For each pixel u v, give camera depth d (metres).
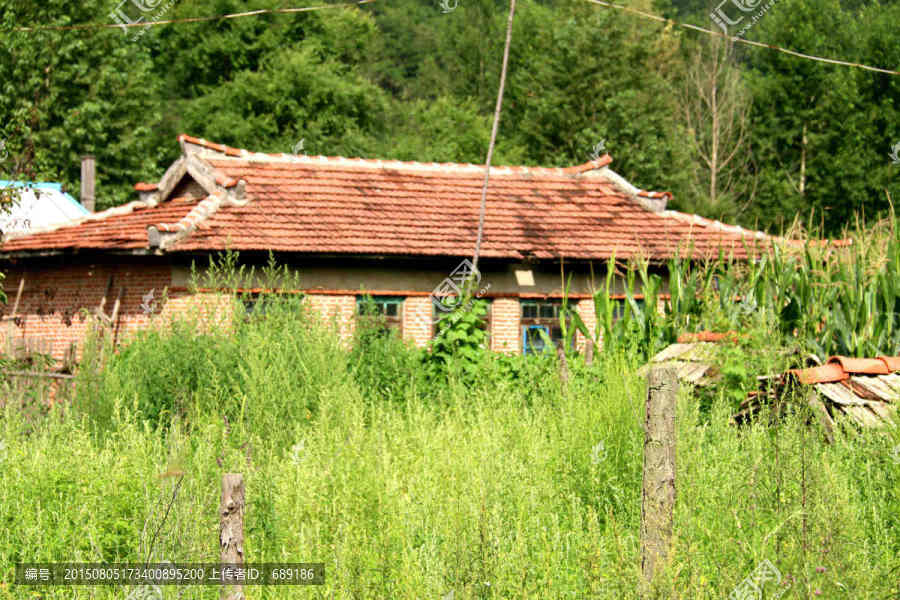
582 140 50.03
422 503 7.43
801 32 53.44
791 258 14.42
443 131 52.88
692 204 49.66
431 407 12.01
